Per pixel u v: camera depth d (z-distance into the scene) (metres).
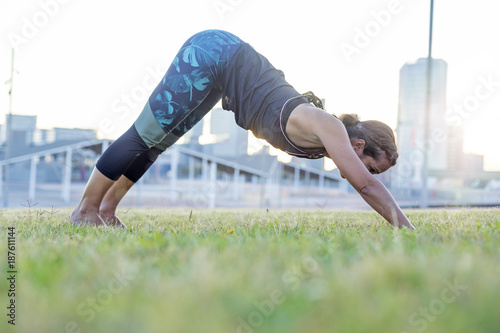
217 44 2.53
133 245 1.41
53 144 18.14
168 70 2.60
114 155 2.69
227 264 1.00
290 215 3.70
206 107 2.81
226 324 0.64
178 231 2.03
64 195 18.12
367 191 2.12
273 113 2.36
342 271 0.90
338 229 2.05
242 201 20.00
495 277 0.85
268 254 1.13
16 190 22.16
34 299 0.75
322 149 2.31
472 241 1.42
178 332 0.61
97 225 2.75
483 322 0.63
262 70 2.46
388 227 2.15
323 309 0.68
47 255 1.21
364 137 2.28
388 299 0.69
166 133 2.68
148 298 0.75
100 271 0.98
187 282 0.84
